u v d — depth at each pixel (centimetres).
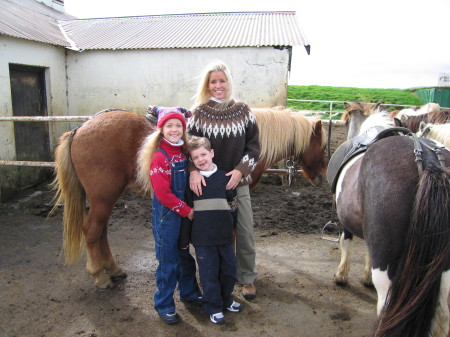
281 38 641
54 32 688
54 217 454
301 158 349
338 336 234
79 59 667
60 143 280
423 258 138
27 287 290
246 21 845
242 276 271
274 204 509
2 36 510
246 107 235
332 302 273
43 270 319
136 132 265
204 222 222
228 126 227
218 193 223
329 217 459
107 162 260
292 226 432
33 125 596
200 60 632
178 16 941
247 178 251
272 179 613
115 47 640
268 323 247
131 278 307
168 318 241
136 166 262
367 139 227
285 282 302
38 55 591
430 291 138
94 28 800
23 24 620
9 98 528
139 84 661
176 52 636
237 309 257
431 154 157
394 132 200
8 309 261
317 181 365
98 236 275
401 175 153
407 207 146
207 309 243
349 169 210
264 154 316
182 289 260
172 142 215
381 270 158
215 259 230
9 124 521
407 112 509
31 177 580
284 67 611
